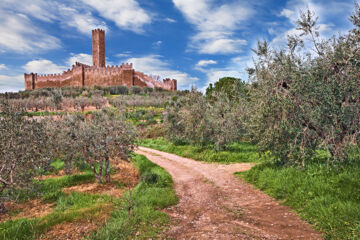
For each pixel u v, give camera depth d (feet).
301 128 30.45
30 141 30.99
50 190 39.01
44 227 21.56
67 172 48.49
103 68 450.30
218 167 53.67
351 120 26.71
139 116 183.93
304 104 29.48
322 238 17.02
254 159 55.88
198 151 74.28
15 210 31.07
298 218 21.29
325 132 28.86
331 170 27.78
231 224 21.68
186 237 19.31
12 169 28.89
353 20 25.88
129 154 49.16
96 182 45.21
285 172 32.83
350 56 24.98
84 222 22.90
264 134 33.53
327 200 21.88
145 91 390.21
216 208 27.17
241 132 62.80
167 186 39.11
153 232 20.39
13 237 19.60
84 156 43.93
